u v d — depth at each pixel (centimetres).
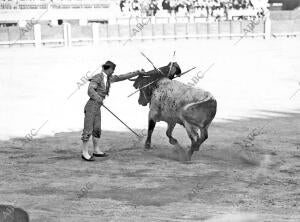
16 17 4797
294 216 649
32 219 605
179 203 724
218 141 1184
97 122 1031
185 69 2656
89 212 666
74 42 4316
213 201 738
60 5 4962
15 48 4003
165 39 4719
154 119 1070
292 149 1103
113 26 4462
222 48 3816
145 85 1070
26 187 816
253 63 2931
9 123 1415
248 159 1009
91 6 5088
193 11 5388
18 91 1988
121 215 649
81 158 1033
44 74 2458
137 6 5244
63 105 1708
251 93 1972
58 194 774
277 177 876
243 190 797
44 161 1005
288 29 5106
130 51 3566
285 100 1814
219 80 2316
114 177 882
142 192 788
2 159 1020
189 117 983
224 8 5506
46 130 1328
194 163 980
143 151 1091
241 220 622
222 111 1608
